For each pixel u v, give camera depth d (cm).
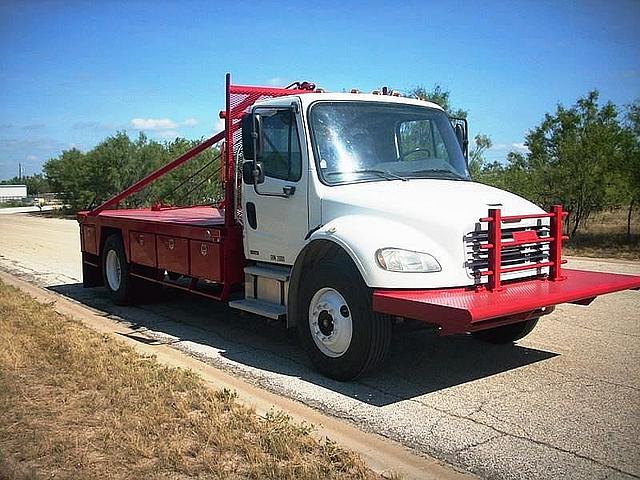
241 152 754
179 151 4034
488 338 728
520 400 545
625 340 733
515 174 2170
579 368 631
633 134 1958
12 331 724
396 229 564
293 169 661
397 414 516
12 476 383
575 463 423
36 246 1953
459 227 555
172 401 508
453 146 737
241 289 777
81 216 1113
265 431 451
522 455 437
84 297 1068
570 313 875
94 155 4328
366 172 657
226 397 523
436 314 501
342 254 605
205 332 809
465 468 418
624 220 2520
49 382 552
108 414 480
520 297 537
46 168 4891
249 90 805
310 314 624
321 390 578
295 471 391
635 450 443
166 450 418
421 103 730
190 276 810
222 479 385
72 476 386
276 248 686
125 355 644
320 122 655
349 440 464
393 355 687
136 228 929
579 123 2309
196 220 912
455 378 608
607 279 620
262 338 777
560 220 610
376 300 541
